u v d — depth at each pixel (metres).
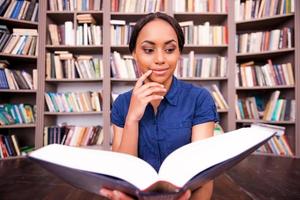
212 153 0.45
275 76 2.15
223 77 2.23
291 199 0.86
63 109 2.29
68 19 2.43
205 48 2.36
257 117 2.23
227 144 0.47
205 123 0.71
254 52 2.21
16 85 2.21
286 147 2.11
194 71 2.29
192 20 2.44
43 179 1.16
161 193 0.35
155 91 0.60
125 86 2.53
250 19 2.22
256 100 2.44
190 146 0.49
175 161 0.45
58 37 2.28
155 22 0.61
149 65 0.62
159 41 0.60
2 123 2.12
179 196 0.39
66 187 1.04
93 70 2.27
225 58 2.29
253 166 1.34
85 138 2.31
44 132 2.24
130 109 0.63
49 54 2.26
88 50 2.41
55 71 2.27
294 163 1.41
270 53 2.19
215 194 0.92
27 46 2.23
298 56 2.02
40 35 2.23
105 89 2.22
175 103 0.72
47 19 2.29
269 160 1.48
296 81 2.03
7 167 1.39
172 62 0.62
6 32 2.20
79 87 2.54
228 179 1.10
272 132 0.50
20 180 1.14
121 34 2.26
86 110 2.29
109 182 0.39
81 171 0.39
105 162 0.44
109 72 2.22
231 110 2.21
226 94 2.29
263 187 0.99
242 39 2.27
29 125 2.21
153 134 0.70
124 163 0.44
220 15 2.31
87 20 2.26
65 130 2.30
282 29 2.16
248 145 0.45
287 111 2.10
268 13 2.17
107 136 2.21
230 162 0.43
